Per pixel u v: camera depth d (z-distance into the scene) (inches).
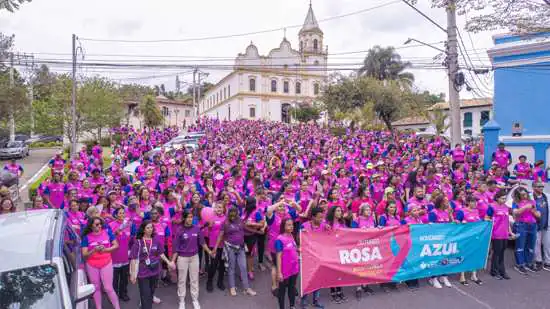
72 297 171.9
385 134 1253.7
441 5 415.2
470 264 321.4
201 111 3971.5
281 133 1323.8
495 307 276.1
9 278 165.3
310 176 445.7
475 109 1800.0
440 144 824.3
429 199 374.3
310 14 2935.5
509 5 389.4
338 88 1694.1
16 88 1027.3
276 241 258.5
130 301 288.4
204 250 308.0
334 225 286.7
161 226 301.9
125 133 1418.6
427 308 274.2
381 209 339.0
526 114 690.8
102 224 255.4
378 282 292.4
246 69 2768.2
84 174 507.5
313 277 272.7
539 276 334.0
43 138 1529.3
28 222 204.5
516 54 692.1
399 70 1884.8
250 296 294.5
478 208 357.1
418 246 307.7
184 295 271.1
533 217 343.6
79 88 1054.4
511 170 662.5
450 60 587.8
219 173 467.5
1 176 543.2
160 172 503.8
